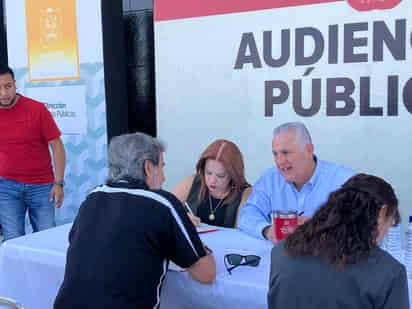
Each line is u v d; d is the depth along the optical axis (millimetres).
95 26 4031
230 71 3537
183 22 3656
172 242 1650
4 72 3100
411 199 3061
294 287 1224
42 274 2072
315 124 3285
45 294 2080
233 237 2244
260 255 1964
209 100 3635
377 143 3125
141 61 4141
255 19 3404
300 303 1213
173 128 3797
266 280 1673
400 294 1169
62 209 4363
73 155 4262
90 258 1616
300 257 1245
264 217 2357
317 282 1198
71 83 4188
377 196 1258
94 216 1683
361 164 3182
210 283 1712
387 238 1857
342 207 1255
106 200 1696
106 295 1572
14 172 3273
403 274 1193
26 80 4383
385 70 3055
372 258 1188
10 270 2154
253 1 3395
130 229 1618
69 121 4238
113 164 1756
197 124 3697
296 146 2268
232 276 1723
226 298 1693
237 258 1840
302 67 3287
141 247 1612
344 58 3158
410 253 1785
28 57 4340
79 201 4289
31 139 3264
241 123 3537
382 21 3029
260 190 2477
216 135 3639
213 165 2584
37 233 2350
